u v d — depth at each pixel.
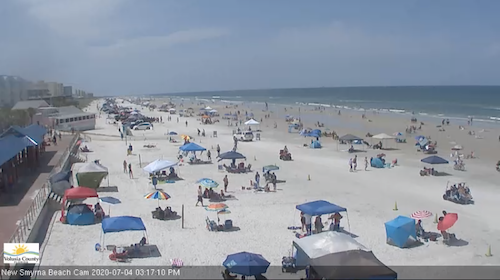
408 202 29.48
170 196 30.88
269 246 21.34
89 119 76.38
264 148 53.81
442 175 37.91
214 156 48.03
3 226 21.20
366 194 31.61
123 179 36.09
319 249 16.67
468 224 24.88
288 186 34.06
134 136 66.12
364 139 60.12
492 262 19.55
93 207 27.44
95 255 19.80
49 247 20.67
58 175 28.64
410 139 60.22
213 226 23.59
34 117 69.00
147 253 20.25
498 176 37.25
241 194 31.55
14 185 29.86
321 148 53.50
